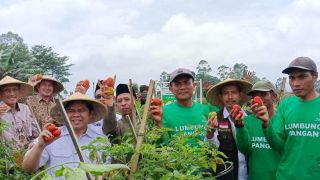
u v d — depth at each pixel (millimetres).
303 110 2008
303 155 1984
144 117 1519
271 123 2168
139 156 1543
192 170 1462
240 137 2090
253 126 2238
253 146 2225
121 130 2199
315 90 2029
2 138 2246
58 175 946
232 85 2193
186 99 2273
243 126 2061
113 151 1475
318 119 1963
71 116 1801
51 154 1773
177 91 2271
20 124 2742
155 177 1494
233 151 2160
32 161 1620
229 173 1966
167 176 1414
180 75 2256
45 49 29516
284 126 2086
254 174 2213
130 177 1453
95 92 2402
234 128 2166
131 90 1723
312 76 1970
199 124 2225
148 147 1512
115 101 2291
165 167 1531
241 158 2238
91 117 1919
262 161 2199
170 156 1539
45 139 1498
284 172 2053
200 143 1676
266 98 2277
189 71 2291
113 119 2143
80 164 958
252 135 2229
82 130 1854
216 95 2279
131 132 1755
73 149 1789
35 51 29266
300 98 2043
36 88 3217
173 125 2221
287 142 2059
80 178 900
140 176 1462
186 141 1780
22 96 3164
